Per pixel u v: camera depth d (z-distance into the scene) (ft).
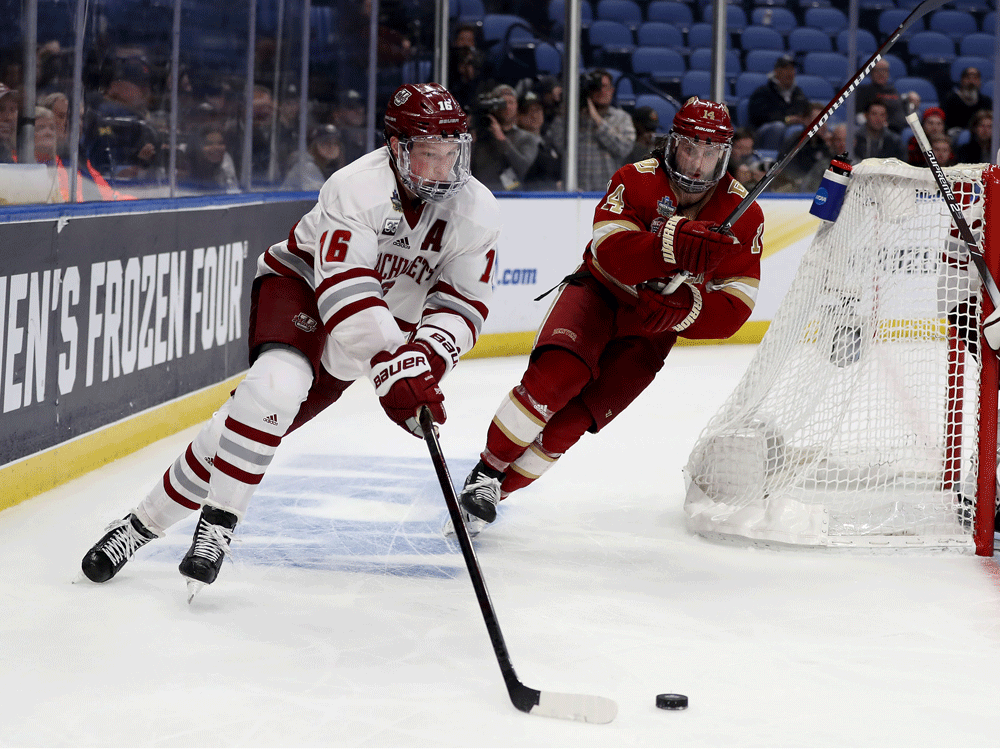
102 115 66.18
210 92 80.53
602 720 26.40
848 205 45.52
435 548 42.55
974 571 40.81
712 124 38.37
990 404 43.14
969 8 150.30
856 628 34.17
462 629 33.27
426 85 33.45
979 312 43.83
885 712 27.58
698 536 45.32
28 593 35.76
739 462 44.93
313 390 38.24
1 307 45.83
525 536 44.78
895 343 46.50
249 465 34.22
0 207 46.34
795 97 121.80
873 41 147.02
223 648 31.17
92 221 53.47
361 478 53.98
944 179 43.14
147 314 60.08
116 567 36.47
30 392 48.37
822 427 51.29
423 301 38.01
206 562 33.91
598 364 43.04
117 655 30.48
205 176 81.10
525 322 102.22
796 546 43.34
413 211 34.86
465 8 123.95
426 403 32.86
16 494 47.60
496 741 25.41
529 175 109.09
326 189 34.17
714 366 97.14
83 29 59.62
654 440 65.67
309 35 97.60
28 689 28.07
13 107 54.80
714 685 29.19
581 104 109.19
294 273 36.09
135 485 51.75
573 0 105.19
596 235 40.57
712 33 109.19
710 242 36.88
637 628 33.76
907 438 46.57
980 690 29.17
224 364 71.56
